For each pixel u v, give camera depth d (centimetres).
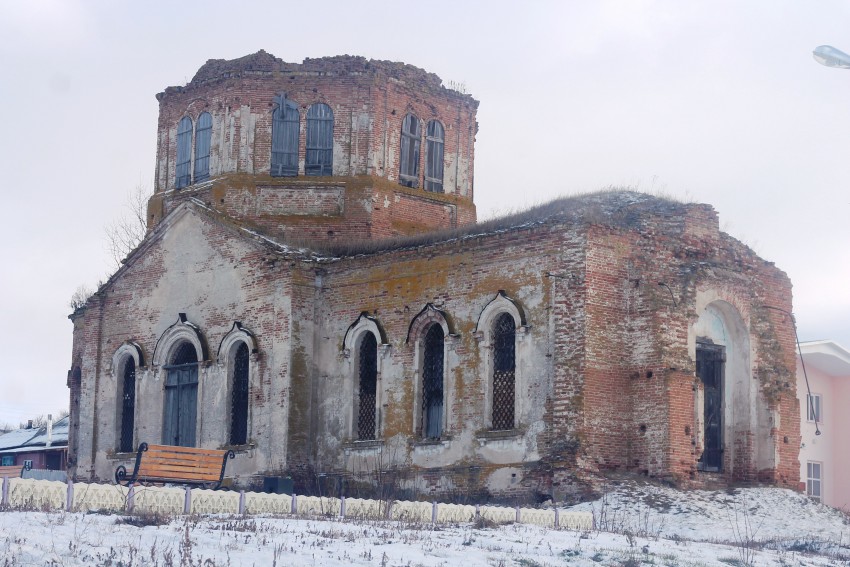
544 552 1984
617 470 3045
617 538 2284
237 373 3762
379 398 3456
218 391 3769
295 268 3622
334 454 3544
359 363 3566
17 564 1589
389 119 4247
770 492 3081
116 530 1922
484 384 3203
